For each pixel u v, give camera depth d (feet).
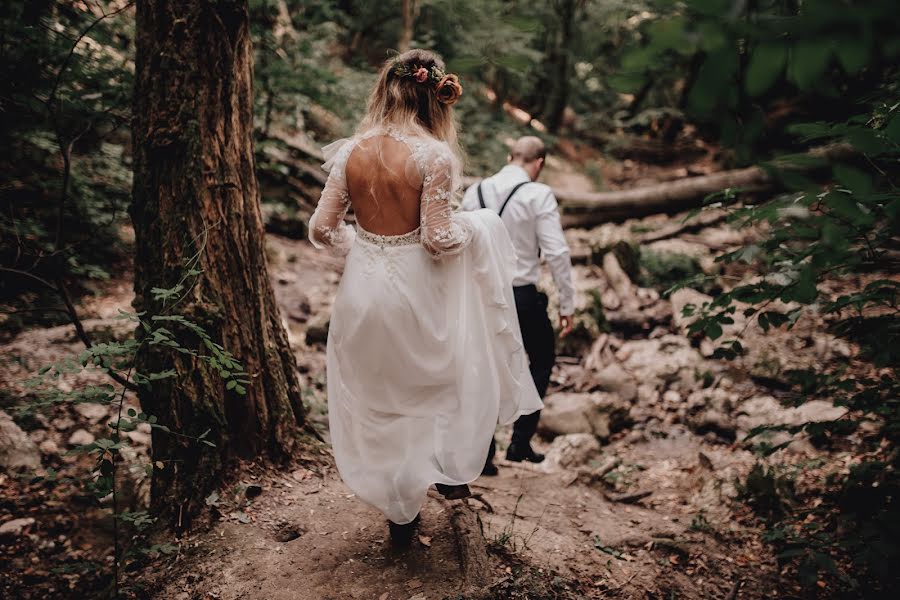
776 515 10.31
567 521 10.02
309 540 8.38
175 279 8.80
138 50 8.66
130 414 7.42
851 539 7.59
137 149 8.81
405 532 8.10
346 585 7.56
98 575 9.43
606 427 14.05
